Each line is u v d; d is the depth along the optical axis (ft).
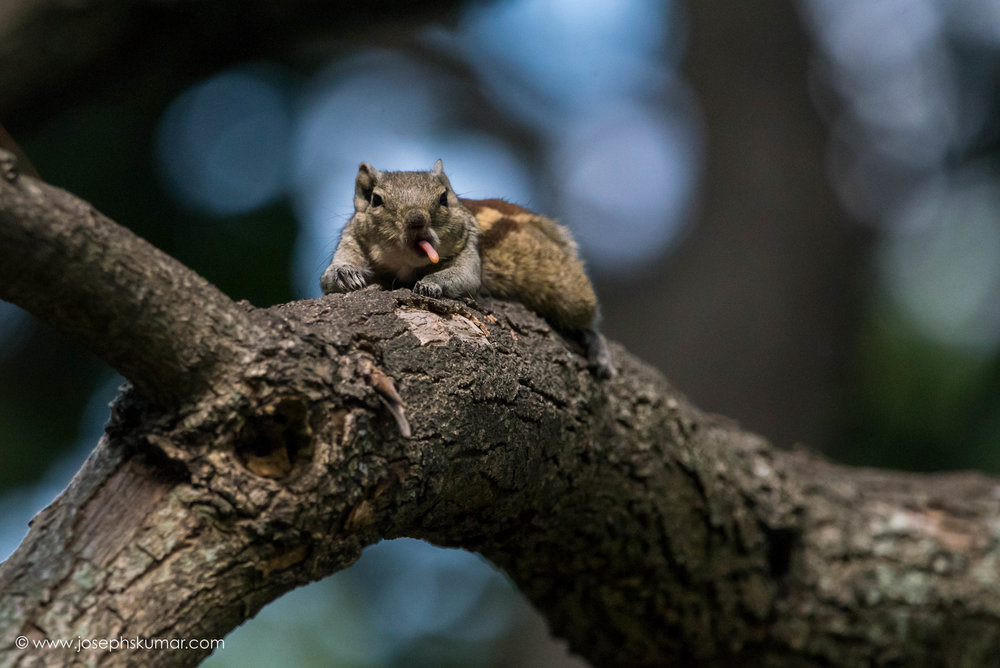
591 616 34.19
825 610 35.06
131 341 18.95
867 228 87.35
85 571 18.74
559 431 27.55
